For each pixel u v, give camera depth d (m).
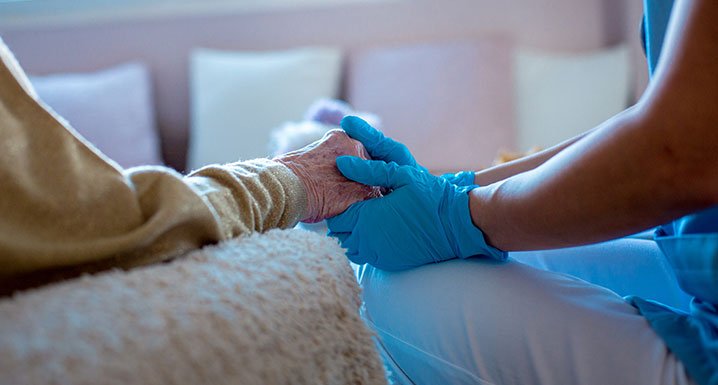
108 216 0.53
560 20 2.42
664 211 0.56
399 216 0.75
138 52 2.69
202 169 0.66
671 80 0.51
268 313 0.50
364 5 2.52
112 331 0.41
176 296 0.47
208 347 0.44
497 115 2.27
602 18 2.40
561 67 2.34
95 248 0.50
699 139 0.51
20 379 0.37
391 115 2.32
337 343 0.55
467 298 0.69
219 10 2.62
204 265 0.52
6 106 0.52
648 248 0.78
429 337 0.71
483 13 2.46
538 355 0.63
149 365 0.41
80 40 2.72
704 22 0.48
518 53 2.40
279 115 2.38
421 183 0.77
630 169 0.55
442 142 2.26
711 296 0.58
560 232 0.64
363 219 0.77
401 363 0.78
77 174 0.52
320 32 2.57
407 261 0.77
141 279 0.48
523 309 0.65
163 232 0.54
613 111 2.26
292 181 0.73
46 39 2.74
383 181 0.79
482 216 0.72
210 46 2.65
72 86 2.50
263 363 0.47
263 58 2.48
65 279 0.51
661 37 0.68
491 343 0.66
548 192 0.62
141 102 2.51
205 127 2.43
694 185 0.53
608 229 0.61
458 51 2.33
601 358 0.60
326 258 0.61
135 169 0.58
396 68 2.37
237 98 2.41
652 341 0.59
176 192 0.55
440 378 0.72
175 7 2.64
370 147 0.89
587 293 0.67
